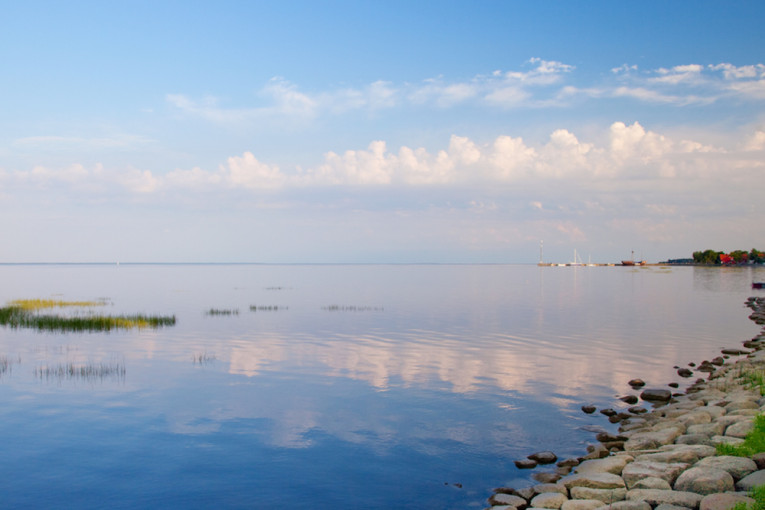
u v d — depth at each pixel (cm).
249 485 1298
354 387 2248
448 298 7731
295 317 4994
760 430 1361
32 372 2503
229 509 1177
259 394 2127
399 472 1381
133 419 1794
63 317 4694
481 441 1606
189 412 1877
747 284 12444
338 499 1228
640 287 11162
